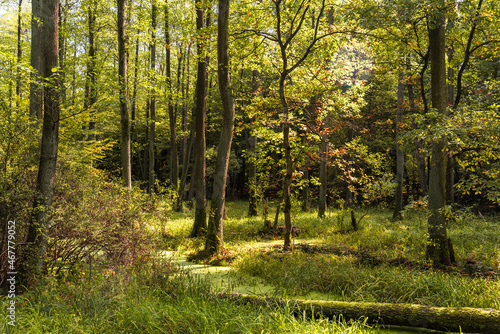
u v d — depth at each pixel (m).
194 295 5.19
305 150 10.56
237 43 9.92
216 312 4.47
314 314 4.73
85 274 5.69
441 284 5.43
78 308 4.46
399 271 6.27
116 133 22.31
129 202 7.12
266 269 7.11
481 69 13.63
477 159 7.23
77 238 5.86
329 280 6.18
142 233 6.89
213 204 9.16
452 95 14.74
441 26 7.41
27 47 17.88
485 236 9.14
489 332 4.12
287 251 8.87
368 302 4.87
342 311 4.66
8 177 5.23
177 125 25.95
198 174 11.43
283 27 10.02
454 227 11.09
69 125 9.75
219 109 27.22
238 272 7.21
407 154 24.89
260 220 14.91
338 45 9.61
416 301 5.13
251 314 4.43
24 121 5.70
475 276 6.19
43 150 5.47
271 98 10.02
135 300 4.72
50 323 3.93
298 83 10.27
